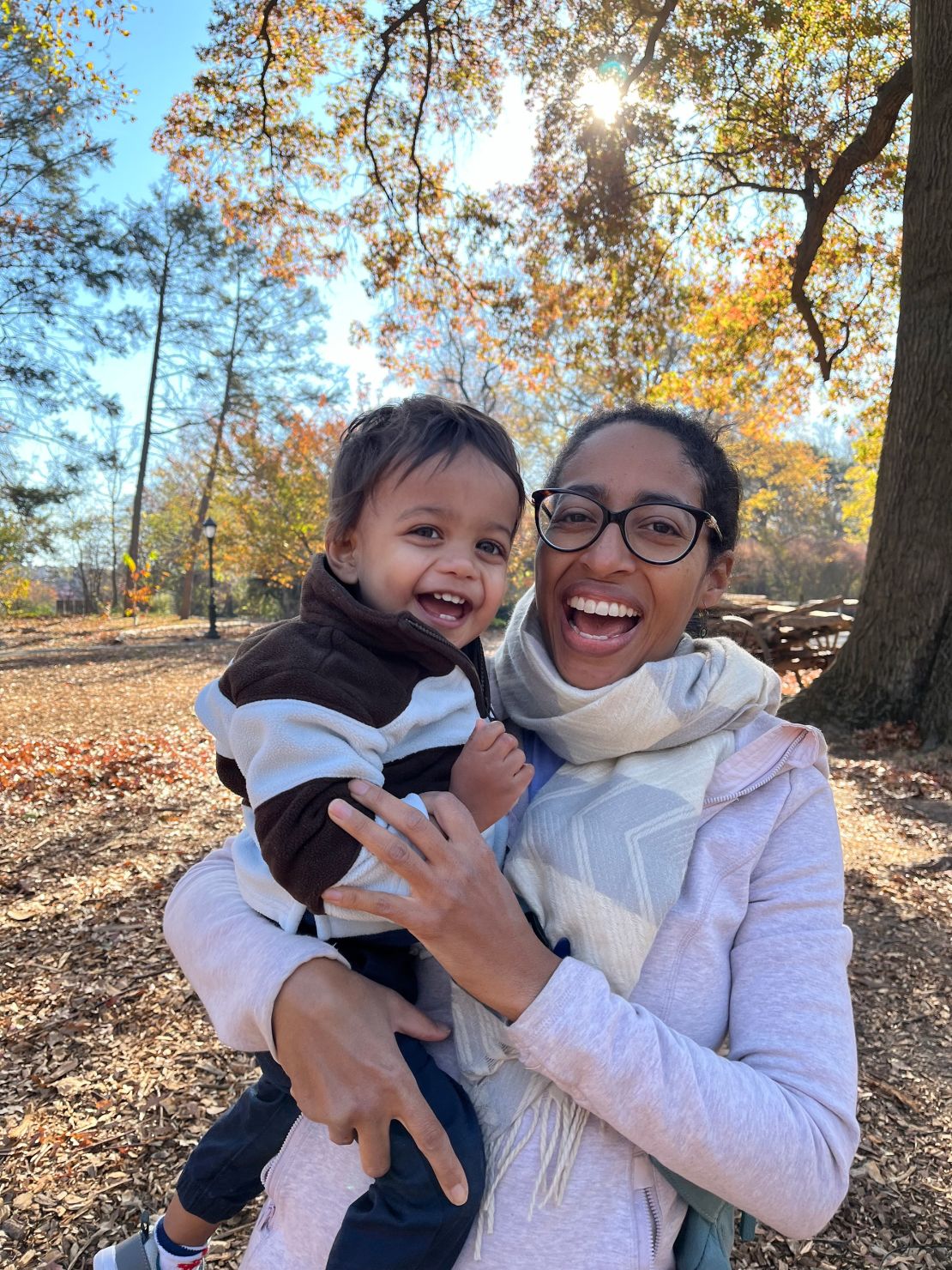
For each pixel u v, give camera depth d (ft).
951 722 28.89
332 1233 3.79
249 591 124.36
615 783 3.99
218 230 104.06
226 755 4.43
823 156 45.24
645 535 4.47
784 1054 3.54
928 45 28.07
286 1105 5.01
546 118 46.21
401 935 4.02
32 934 15.88
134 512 118.52
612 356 52.39
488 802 3.92
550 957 3.41
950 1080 11.71
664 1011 3.65
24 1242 8.63
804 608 46.09
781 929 3.83
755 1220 3.94
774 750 4.16
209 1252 8.32
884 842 21.22
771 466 124.77
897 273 51.29
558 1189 3.46
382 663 4.18
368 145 46.65
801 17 43.47
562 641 4.70
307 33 43.29
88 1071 11.57
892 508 30.37
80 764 29.19
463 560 4.54
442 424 4.70
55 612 124.47
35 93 74.33
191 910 4.26
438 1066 3.83
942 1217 9.27
